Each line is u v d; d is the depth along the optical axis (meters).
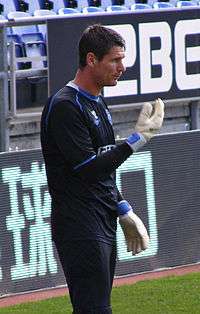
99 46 12.97
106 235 13.34
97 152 13.29
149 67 25.34
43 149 13.41
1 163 21.61
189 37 26.02
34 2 39.62
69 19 23.70
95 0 40.41
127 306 20.39
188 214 24.77
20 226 22.00
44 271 22.42
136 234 13.92
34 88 24.00
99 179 12.98
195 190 24.86
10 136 24.17
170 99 25.84
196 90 26.30
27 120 24.09
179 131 25.91
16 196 21.89
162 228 24.27
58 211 13.29
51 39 23.48
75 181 13.12
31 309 20.39
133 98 25.17
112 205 13.48
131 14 24.83
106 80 13.17
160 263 24.28
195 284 22.39
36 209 22.20
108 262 13.38
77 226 13.12
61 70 23.81
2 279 21.78
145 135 12.99
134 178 23.67
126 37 24.81
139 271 23.86
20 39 32.69
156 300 20.88
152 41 25.30
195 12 26.02
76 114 12.98
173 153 24.33
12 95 23.03
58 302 21.02
